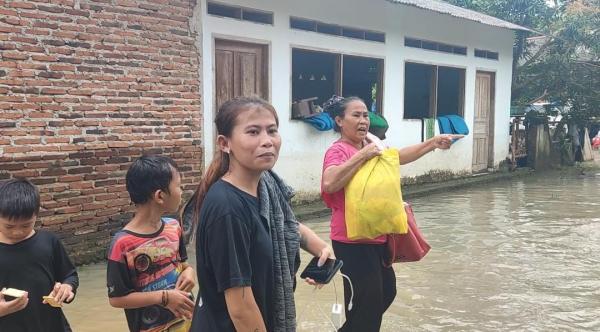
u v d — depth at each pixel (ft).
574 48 49.65
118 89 19.76
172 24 21.34
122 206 20.07
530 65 52.39
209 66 23.59
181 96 21.95
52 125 18.04
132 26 20.03
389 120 34.81
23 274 8.19
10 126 17.08
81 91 18.74
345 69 37.91
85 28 18.72
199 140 22.85
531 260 19.72
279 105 27.61
